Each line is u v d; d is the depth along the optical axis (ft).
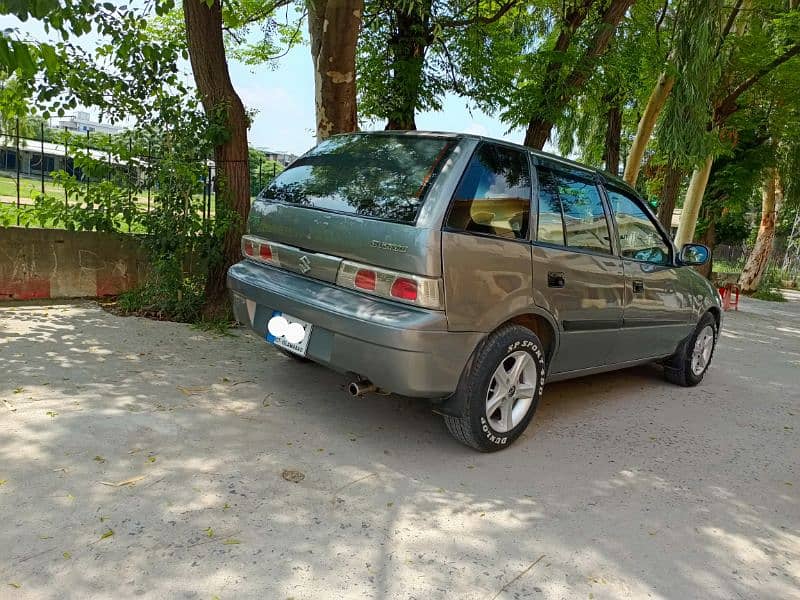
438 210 10.41
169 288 19.58
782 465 13.19
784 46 43.96
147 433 10.91
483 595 7.54
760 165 56.44
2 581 6.77
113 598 6.72
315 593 7.19
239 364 15.70
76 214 18.97
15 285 19.83
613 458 12.51
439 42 29.43
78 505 8.40
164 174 18.72
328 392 14.29
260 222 13.32
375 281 10.75
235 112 19.67
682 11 33.99
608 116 44.70
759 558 9.21
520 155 12.41
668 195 48.93
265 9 32.53
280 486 9.62
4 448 9.75
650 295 15.83
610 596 7.83
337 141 13.57
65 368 13.83
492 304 11.09
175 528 8.14
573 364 14.03
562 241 12.97
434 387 10.55
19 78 18.07
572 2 30.22
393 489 10.02
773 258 102.42
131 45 18.37
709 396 18.42
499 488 10.52
